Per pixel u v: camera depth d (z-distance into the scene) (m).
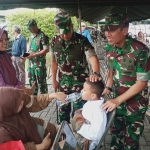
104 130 2.17
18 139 1.96
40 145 2.04
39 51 5.45
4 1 3.79
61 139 1.86
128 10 5.71
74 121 2.29
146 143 3.70
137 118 2.51
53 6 4.14
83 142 2.21
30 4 3.97
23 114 2.07
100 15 7.69
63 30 2.84
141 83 2.26
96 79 2.32
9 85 2.72
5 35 2.78
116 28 2.20
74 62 3.17
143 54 2.24
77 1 3.93
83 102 3.07
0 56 2.80
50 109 5.24
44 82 5.72
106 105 2.21
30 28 5.31
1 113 1.88
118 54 2.38
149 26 17.59
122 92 2.49
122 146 2.82
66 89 3.31
